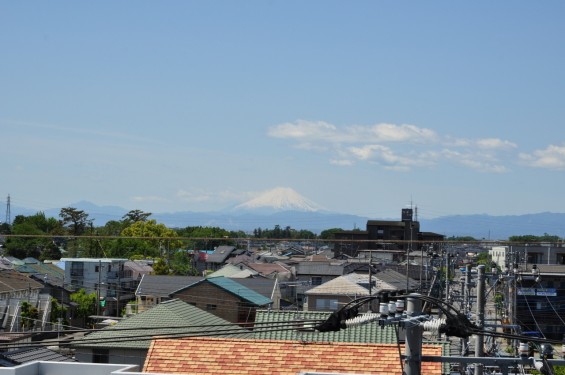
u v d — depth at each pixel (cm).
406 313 1055
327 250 15212
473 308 3906
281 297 6450
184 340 1752
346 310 1085
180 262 9131
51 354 2548
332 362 1645
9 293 5381
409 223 11688
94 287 6856
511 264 3516
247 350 1703
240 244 17788
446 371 2038
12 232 10725
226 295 5250
